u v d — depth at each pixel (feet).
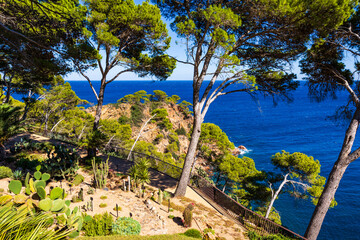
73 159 40.73
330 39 30.32
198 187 44.78
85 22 38.01
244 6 29.71
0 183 31.68
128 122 169.78
